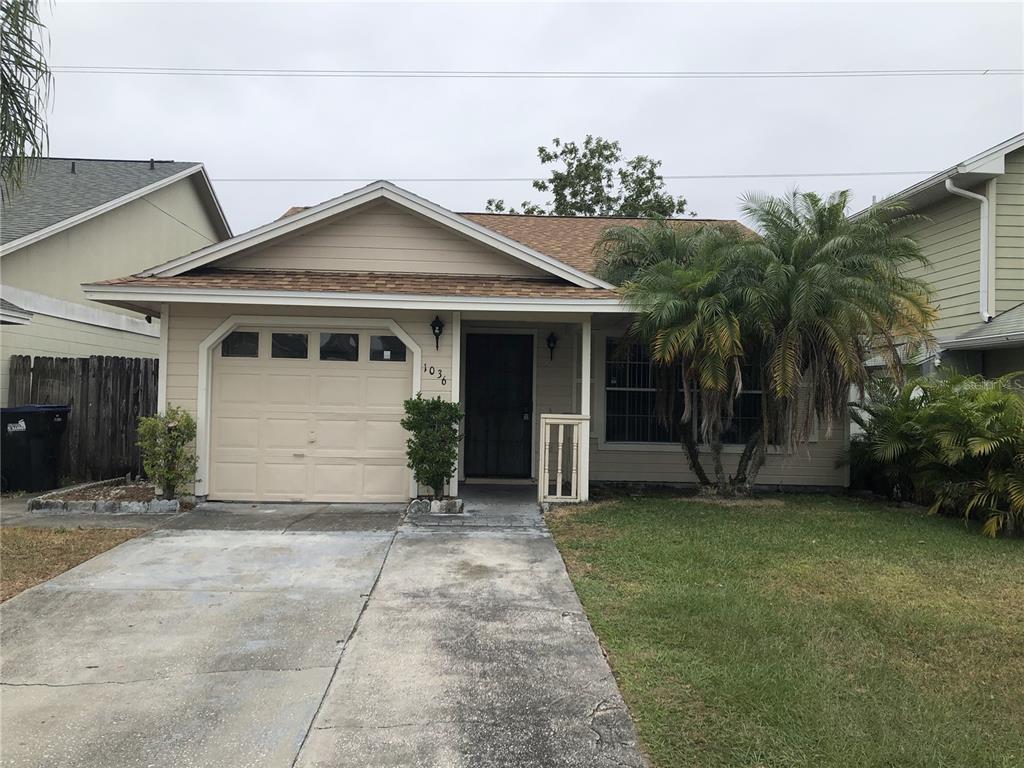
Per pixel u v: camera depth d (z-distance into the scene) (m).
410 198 8.95
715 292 8.33
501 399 10.68
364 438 8.73
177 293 7.90
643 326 8.55
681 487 10.42
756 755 3.00
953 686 3.68
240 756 3.03
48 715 3.38
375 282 8.63
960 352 11.29
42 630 4.48
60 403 10.13
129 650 4.17
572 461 8.90
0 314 8.64
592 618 4.66
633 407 10.60
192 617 4.72
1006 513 7.13
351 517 7.88
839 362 8.00
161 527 7.27
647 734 3.18
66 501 8.05
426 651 4.15
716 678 3.71
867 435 9.64
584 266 11.09
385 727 3.27
